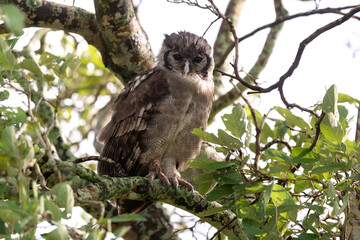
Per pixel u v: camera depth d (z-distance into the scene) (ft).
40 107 40.29
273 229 24.54
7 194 22.22
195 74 38.91
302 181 27.45
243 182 27.78
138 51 41.47
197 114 38.11
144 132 37.86
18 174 17.85
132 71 42.45
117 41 40.83
